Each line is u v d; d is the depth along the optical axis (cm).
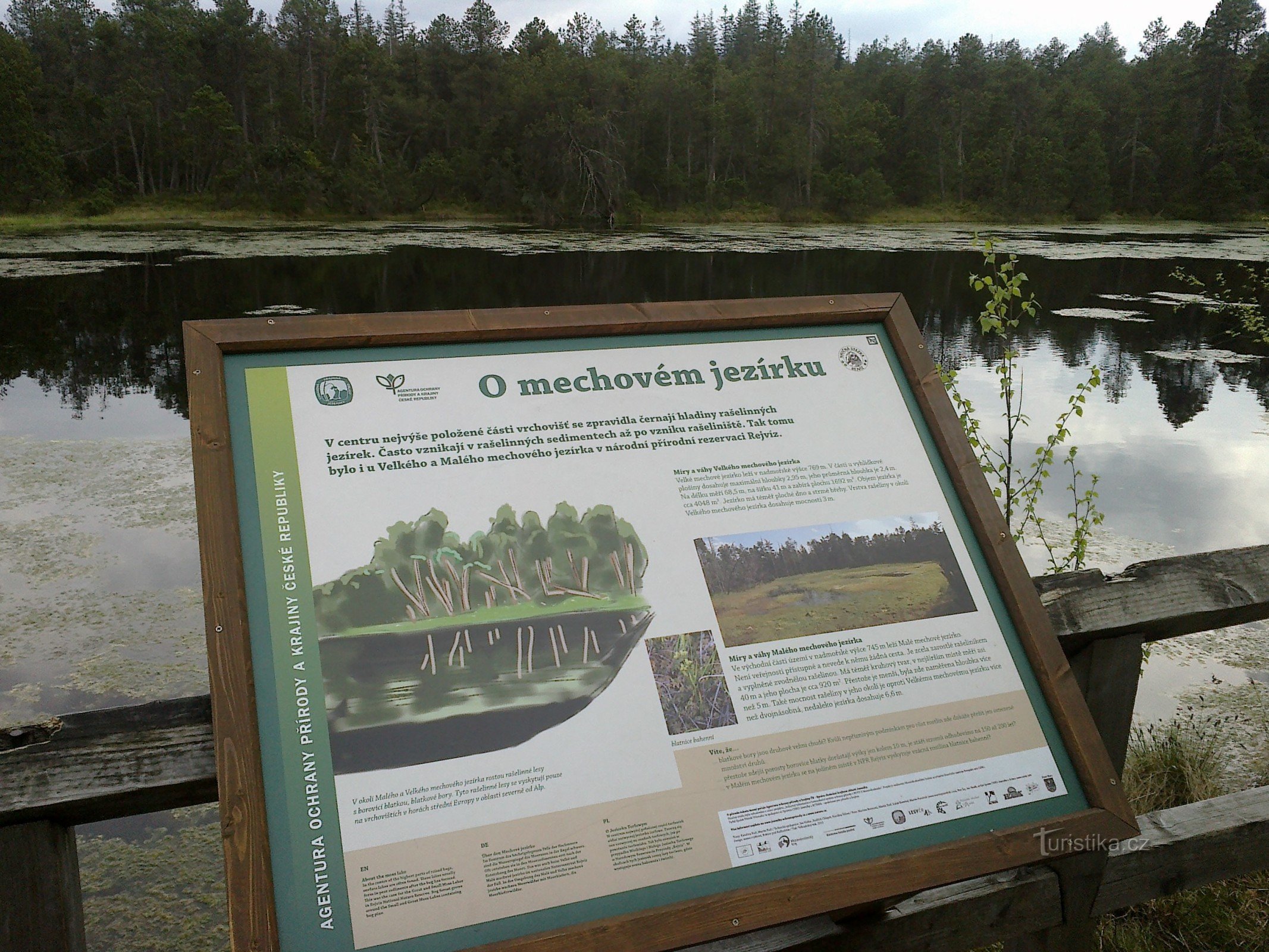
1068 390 1043
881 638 142
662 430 148
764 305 161
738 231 4053
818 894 121
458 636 125
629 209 4422
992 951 202
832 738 133
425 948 110
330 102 5534
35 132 4244
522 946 110
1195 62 6397
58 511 609
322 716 118
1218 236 3859
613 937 113
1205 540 596
